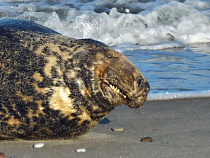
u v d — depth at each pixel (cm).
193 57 3262
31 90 1622
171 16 4234
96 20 3878
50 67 1642
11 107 1633
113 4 4775
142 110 2119
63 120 1641
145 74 2723
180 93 2367
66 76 1623
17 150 1575
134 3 4812
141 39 3781
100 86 1614
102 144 1664
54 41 1722
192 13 4309
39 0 4716
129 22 3981
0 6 4362
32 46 1708
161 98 2297
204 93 2389
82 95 1622
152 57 3228
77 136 1733
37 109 1622
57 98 1614
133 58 3180
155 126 1898
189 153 1570
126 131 1831
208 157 1530
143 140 1709
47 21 3862
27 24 1914
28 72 1644
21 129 1656
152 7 4697
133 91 1600
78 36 3741
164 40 3816
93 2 4794
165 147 1634
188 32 4019
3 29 1812
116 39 3712
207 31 4066
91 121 1681
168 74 2742
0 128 1656
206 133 1808
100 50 1670
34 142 1680
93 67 1620
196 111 2120
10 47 1720
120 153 1567
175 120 1983
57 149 1596
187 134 1794
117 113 2073
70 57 1655
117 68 1614
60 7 4378
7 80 1647
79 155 1541
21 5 4394
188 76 2714
